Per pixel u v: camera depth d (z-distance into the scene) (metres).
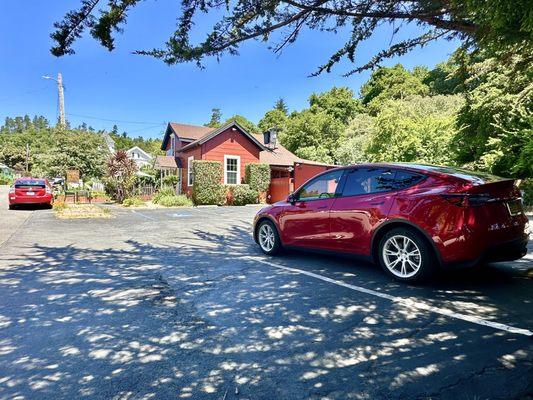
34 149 64.56
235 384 2.15
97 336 2.86
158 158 22.44
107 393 2.08
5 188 36.81
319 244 5.08
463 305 3.41
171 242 7.43
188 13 3.07
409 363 2.36
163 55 3.31
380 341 2.70
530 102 8.81
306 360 2.43
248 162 20.92
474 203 3.62
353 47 3.91
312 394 2.03
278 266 5.19
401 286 4.05
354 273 4.68
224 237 8.10
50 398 2.04
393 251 4.29
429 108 24.75
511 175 9.68
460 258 3.63
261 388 2.11
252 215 13.34
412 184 4.15
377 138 19.20
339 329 2.93
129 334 2.90
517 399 1.94
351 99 46.81
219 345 2.69
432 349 2.55
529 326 2.91
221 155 20.02
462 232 3.60
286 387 2.11
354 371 2.28
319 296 3.78
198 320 3.18
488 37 3.00
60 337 2.85
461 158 11.86
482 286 3.98
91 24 2.87
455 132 10.60
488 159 9.84
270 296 3.81
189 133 23.45
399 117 18.44
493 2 2.46
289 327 3.00
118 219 11.85
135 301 3.71
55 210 14.47
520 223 3.93
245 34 3.36
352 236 4.61
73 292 4.01
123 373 2.30
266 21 3.34
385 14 3.35
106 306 3.55
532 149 8.56
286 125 44.38
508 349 2.52
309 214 5.21
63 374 2.30
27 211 14.28
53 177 27.88
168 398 2.02
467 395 1.98
